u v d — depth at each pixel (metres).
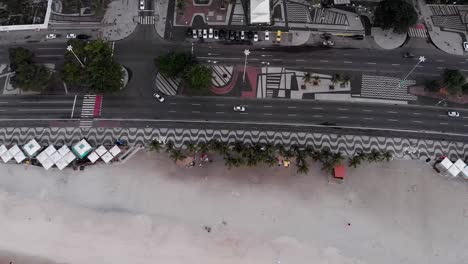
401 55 146.50
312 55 145.88
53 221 127.50
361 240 125.62
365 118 138.38
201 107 139.12
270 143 133.88
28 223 127.38
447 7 152.38
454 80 132.00
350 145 135.25
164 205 129.25
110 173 132.50
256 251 124.19
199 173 132.38
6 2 148.38
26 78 130.25
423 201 129.88
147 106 139.25
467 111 139.62
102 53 133.62
